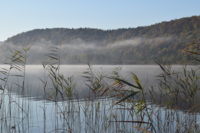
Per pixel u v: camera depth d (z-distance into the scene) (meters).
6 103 13.02
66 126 8.79
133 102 5.83
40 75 46.47
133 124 7.72
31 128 8.93
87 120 8.97
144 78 27.30
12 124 9.28
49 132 8.47
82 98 11.62
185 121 7.25
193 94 7.50
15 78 39.03
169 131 7.28
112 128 7.93
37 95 17.03
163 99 8.17
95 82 9.03
